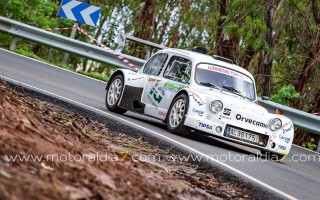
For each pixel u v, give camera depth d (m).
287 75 90.12
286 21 83.81
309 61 81.25
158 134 36.84
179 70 41.44
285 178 30.28
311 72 82.00
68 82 60.06
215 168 28.53
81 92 55.41
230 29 78.38
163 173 24.33
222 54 88.50
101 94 58.31
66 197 14.52
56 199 14.08
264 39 80.56
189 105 38.00
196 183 24.58
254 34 79.12
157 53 44.38
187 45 113.38
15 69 58.50
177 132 38.69
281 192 25.88
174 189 20.88
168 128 39.47
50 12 95.44
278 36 86.75
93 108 44.28
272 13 79.94
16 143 18.62
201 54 42.78
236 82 41.44
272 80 94.25
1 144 17.94
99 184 17.27
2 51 71.75
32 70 61.31
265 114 38.34
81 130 28.94
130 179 19.59
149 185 19.64
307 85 83.56
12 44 80.06
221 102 37.72
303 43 83.56
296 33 84.44
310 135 73.19
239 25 79.38
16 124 21.36
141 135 34.81
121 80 45.19
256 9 78.94
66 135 24.75
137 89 43.59
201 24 94.31
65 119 31.89
